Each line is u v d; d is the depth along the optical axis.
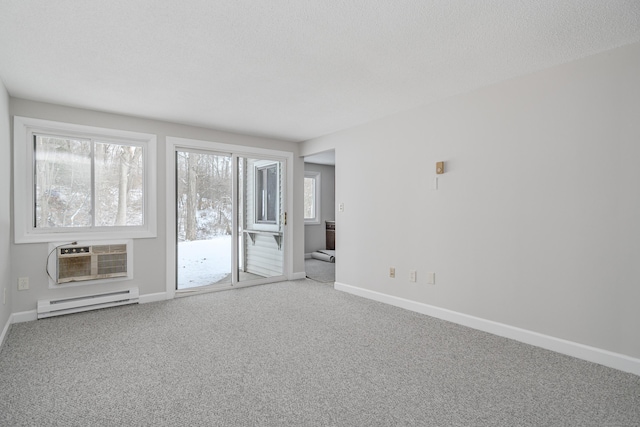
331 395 1.94
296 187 5.26
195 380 2.10
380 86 2.97
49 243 3.34
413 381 2.10
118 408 1.80
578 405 1.84
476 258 3.06
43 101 3.30
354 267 4.32
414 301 3.59
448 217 3.28
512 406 1.83
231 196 4.66
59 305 3.33
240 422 1.69
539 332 2.66
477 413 1.77
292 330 2.99
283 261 5.18
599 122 2.35
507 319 2.85
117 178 3.80
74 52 2.32
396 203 3.78
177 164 4.23
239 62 2.48
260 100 3.32
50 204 3.43
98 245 3.59
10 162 3.12
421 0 1.75
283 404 1.85
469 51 2.33
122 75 2.71
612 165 2.29
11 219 3.16
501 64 2.53
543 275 2.63
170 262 4.07
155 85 2.92
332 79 2.81
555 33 2.09
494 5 1.79
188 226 4.32
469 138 3.10
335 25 1.99
